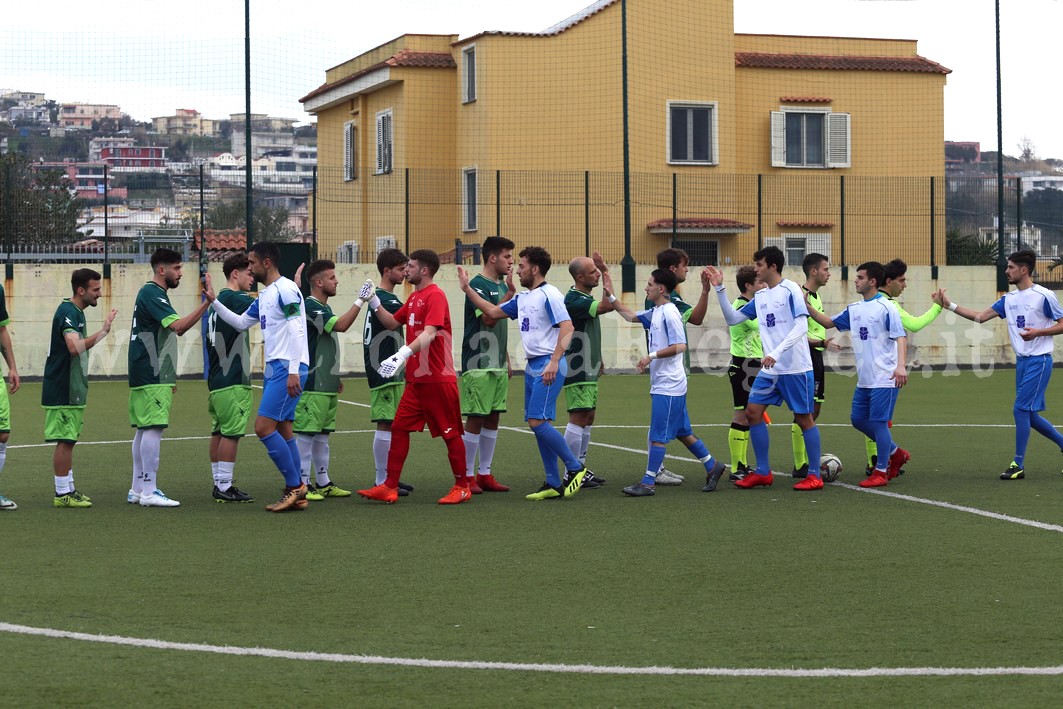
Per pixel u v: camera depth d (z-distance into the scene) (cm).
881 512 1048
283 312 1040
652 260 3344
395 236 3216
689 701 549
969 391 2380
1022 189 3203
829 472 1225
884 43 3888
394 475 1105
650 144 3484
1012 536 935
